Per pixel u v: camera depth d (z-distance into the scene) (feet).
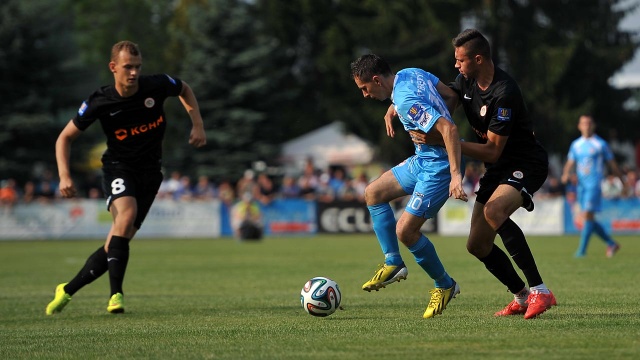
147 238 280.31
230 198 288.92
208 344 60.59
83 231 282.56
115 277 81.92
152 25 593.83
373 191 74.08
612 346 55.57
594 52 382.83
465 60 67.31
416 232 71.82
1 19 372.79
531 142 69.51
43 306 90.99
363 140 396.78
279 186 390.21
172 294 102.12
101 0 595.47
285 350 57.00
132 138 83.20
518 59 384.47
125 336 65.87
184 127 400.47
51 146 377.71
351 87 406.41
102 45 577.02
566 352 53.78
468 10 385.09
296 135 482.69
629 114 404.77
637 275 116.37
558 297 87.35
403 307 81.87
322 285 74.33
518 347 55.93
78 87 398.42
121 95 81.76
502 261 71.72
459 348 56.18
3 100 373.20
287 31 460.96
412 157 74.08
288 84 473.26
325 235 280.92
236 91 392.68
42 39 384.68
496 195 68.44
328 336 62.75
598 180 158.71
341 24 414.41
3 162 362.33
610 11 392.68
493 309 77.71
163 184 311.27
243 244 230.68
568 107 382.22
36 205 280.92
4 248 222.89
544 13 389.39
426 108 67.41
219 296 98.48
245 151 393.70
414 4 393.70
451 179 68.54
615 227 264.11
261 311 81.51
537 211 272.92
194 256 180.65
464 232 273.75
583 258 153.89
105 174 84.43
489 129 67.92
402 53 395.96
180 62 487.61
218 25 398.21
